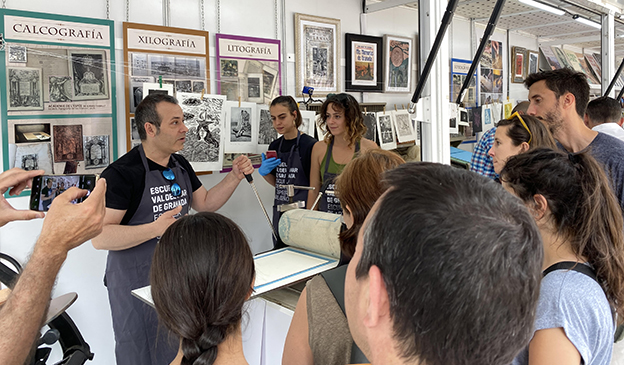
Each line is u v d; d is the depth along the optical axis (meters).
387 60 3.40
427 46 1.78
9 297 0.76
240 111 2.69
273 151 2.39
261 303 1.69
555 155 0.92
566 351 0.72
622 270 0.84
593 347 0.75
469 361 0.40
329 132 2.39
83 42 2.15
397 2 3.07
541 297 0.77
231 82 2.67
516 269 0.41
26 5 1.99
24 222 2.08
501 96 3.41
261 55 2.78
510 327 0.41
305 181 2.57
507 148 1.66
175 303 0.78
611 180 1.38
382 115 3.25
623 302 0.85
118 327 1.79
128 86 2.30
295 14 2.91
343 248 1.02
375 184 0.93
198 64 2.53
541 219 0.91
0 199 1.14
